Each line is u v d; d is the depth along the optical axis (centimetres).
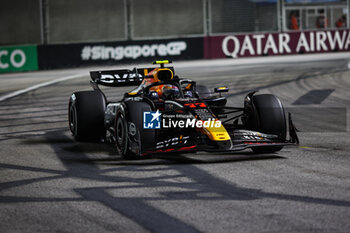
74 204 1770
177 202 1748
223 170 2223
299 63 9012
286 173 2131
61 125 4031
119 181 2081
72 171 2317
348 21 12500
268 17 12144
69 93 6444
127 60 11131
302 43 11375
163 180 2072
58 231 1515
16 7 11969
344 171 2141
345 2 12550
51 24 12062
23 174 2286
